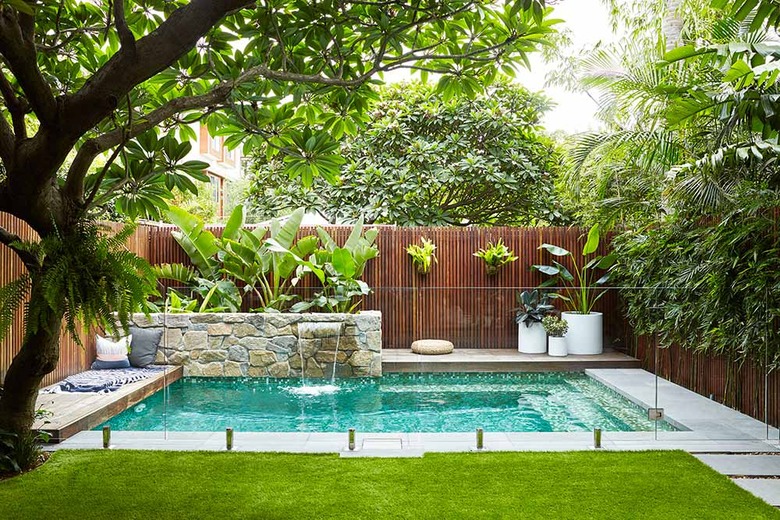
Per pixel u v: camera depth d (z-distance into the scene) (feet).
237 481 12.44
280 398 18.04
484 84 13.62
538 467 13.38
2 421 13.12
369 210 35.60
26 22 9.29
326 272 30.04
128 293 10.54
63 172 32.19
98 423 17.15
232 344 17.92
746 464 13.89
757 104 13.82
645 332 17.93
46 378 19.86
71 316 10.04
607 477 12.70
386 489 11.97
